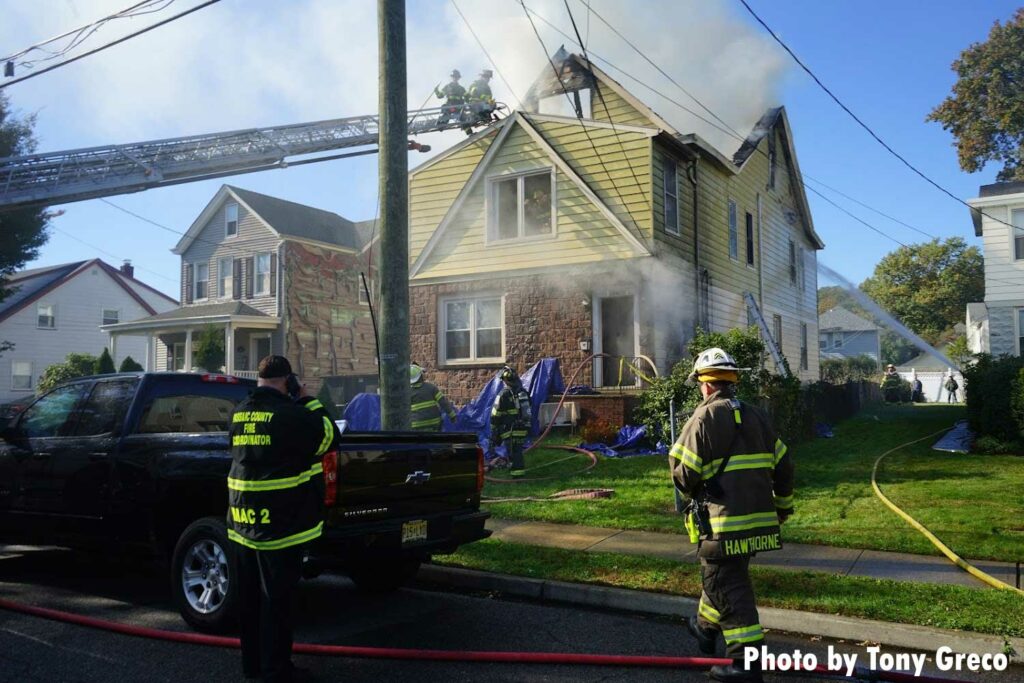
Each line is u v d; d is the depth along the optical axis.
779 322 22.77
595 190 15.73
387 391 7.34
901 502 8.52
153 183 16.92
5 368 31.88
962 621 4.74
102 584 6.43
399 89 7.51
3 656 4.62
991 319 20.67
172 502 5.43
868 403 26.69
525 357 16.09
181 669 4.40
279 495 4.12
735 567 3.94
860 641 4.82
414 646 4.82
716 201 18.48
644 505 8.73
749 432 3.97
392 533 5.12
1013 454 12.48
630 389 14.80
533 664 4.47
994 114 33.94
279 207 29.08
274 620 4.07
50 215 24.53
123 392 6.03
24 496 6.23
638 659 4.42
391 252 7.43
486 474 11.30
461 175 17.42
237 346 27.70
